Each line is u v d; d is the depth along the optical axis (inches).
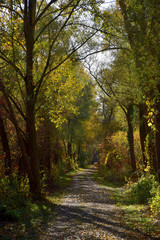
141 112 707.4
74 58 540.7
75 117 1441.9
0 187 363.3
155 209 359.3
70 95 655.1
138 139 1082.7
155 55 359.6
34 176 490.3
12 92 479.5
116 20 487.2
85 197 582.9
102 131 1476.4
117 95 749.3
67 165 1640.0
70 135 1422.2
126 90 648.4
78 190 713.6
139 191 506.3
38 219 328.5
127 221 331.0
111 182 944.3
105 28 478.3
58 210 408.8
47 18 522.9
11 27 441.4
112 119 1520.7
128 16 421.7
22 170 506.3
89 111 1587.1
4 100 448.1
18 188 419.8
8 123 586.9
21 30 492.7
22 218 315.6
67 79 639.1
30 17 475.5
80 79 680.4
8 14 445.1
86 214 377.4
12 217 301.7
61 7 488.7
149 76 354.6
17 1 428.1
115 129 1454.2
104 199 554.3
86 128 1754.4
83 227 296.5
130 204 475.5
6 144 493.7
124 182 826.8
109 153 1215.6
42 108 623.2
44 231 276.8
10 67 452.8
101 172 1315.2
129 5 424.2
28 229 276.8
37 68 577.6
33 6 475.8
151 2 365.4
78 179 1122.0
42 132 748.6
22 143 460.1
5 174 461.4
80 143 2031.3
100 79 749.9
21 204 377.7
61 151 1063.6
